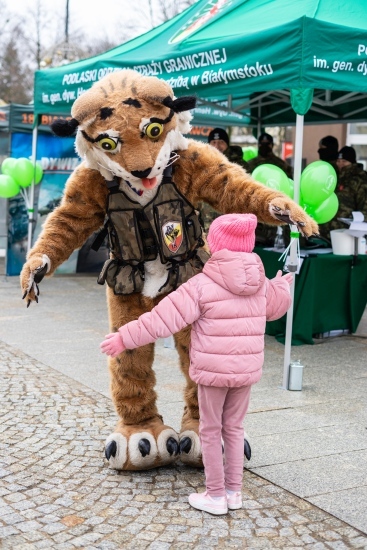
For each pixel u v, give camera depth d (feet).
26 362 20.43
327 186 18.15
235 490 11.50
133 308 12.70
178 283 12.42
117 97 11.78
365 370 19.97
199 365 11.00
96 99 11.81
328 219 19.15
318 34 16.49
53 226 12.74
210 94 18.95
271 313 11.69
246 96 33.09
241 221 10.78
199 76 19.10
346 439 14.65
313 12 18.02
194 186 12.69
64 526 10.90
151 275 12.59
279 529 10.86
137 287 12.46
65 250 12.79
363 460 13.57
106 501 11.76
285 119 35.40
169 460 12.90
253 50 17.53
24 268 12.25
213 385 10.93
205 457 11.35
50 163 35.12
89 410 16.28
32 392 17.58
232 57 18.10
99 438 14.56
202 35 20.42
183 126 12.69
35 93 27.09
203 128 39.09
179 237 12.37
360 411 16.44
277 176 18.21
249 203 12.15
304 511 11.47
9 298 30.32
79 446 14.12
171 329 10.87
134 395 12.91
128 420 13.00
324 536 10.66
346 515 11.31
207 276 11.03
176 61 19.93
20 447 14.05
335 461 13.51
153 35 23.90
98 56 24.70
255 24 19.12
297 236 17.52
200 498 11.48
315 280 22.62
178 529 10.84
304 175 18.20
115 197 12.23
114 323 12.85
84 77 23.56
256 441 14.48
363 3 19.21
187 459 12.84
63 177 35.60
